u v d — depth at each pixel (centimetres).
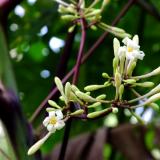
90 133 109
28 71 141
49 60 140
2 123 73
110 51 135
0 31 79
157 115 126
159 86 59
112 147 112
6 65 77
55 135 135
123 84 59
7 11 81
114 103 59
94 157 103
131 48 58
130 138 110
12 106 73
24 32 121
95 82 135
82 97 58
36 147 57
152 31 140
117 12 126
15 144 72
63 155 68
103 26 71
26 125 74
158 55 140
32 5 129
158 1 139
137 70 140
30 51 141
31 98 140
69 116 59
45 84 141
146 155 108
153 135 112
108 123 144
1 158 71
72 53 134
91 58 135
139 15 129
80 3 71
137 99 59
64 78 78
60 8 72
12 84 76
